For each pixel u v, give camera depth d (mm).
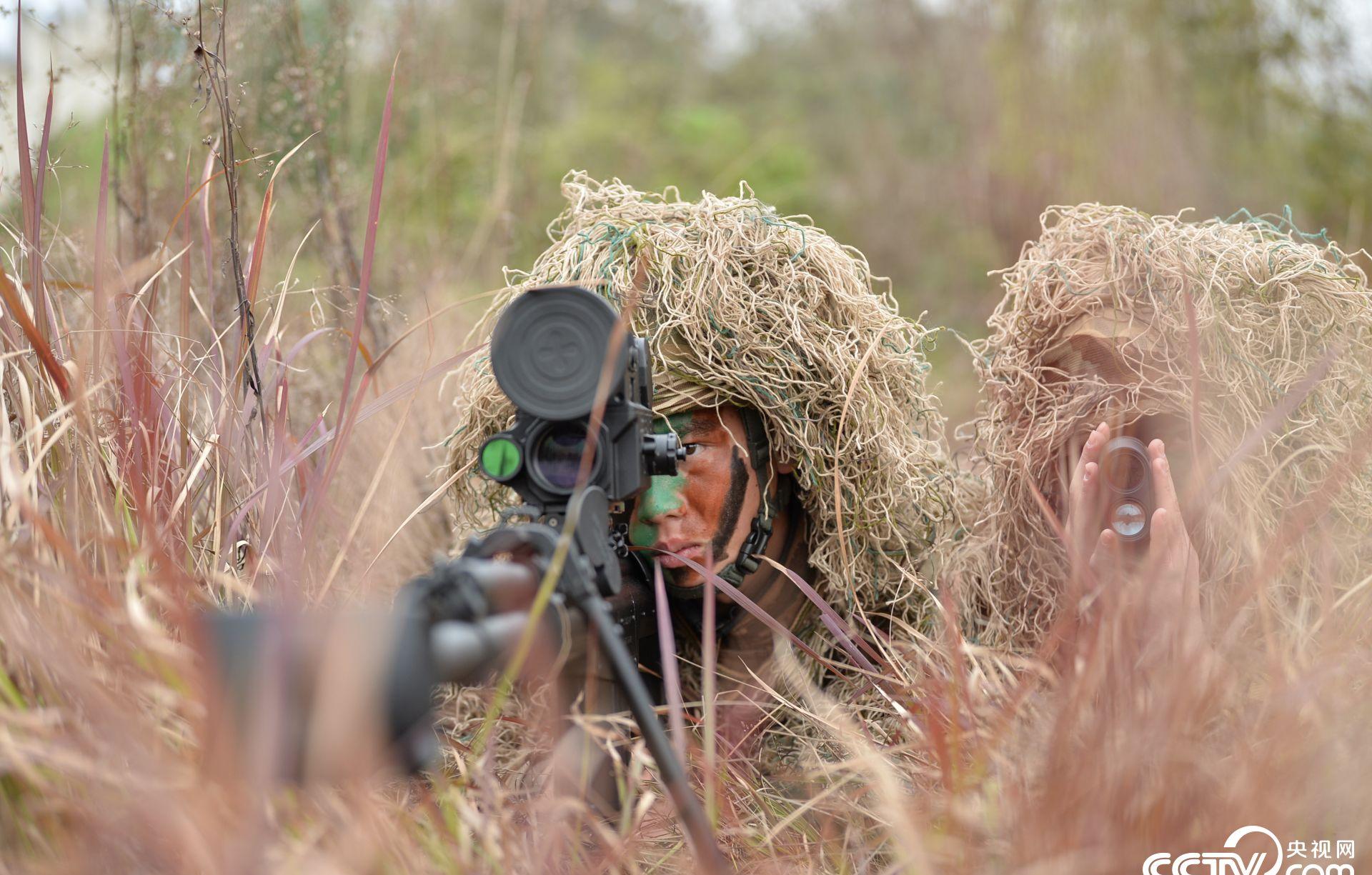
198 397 1714
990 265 8086
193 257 2229
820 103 11453
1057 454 1727
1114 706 1170
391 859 1070
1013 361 1798
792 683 1657
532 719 1622
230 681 841
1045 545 1726
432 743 920
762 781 1547
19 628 1077
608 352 1172
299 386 2279
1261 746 1215
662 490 1537
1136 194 6703
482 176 3617
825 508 1666
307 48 2545
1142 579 1387
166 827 943
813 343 1633
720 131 9727
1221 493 1587
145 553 1273
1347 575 1583
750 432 1611
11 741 1000
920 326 1867
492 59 5090
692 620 1672
